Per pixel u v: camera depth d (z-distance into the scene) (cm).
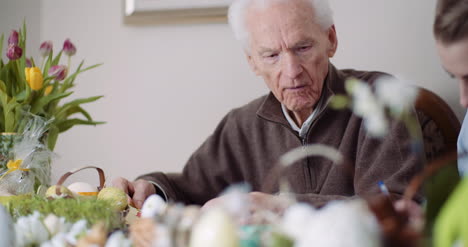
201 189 205
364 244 59
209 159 206
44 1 278
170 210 71
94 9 271
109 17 270
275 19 174
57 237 87
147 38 265
